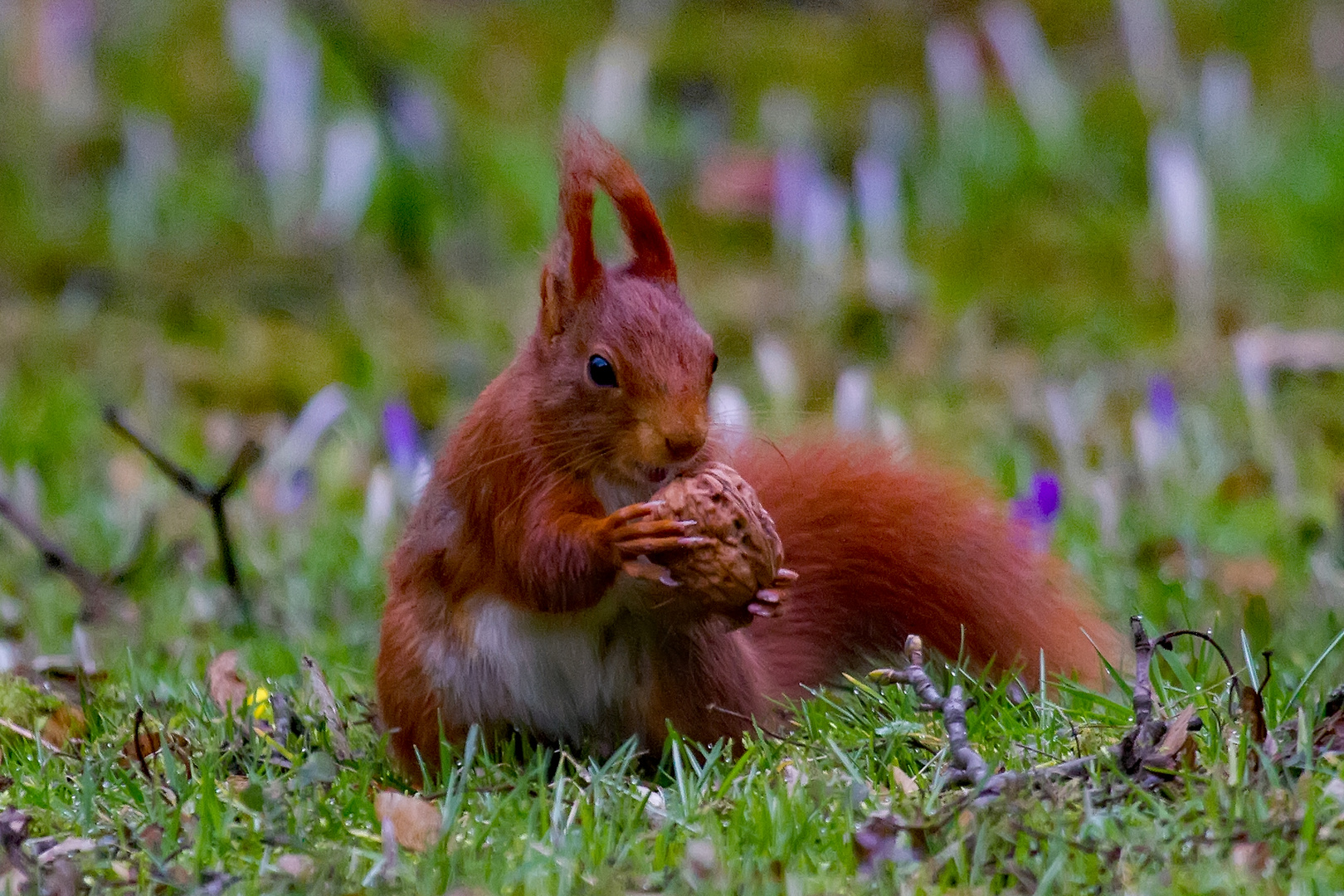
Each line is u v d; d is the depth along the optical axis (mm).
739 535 5957
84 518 11039
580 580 5980
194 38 19609
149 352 14352
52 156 17547
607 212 14508
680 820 5574
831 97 18750
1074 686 6855
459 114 18156
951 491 7539
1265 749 5734
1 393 13352
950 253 16281
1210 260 15727
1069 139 17375
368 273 15977
